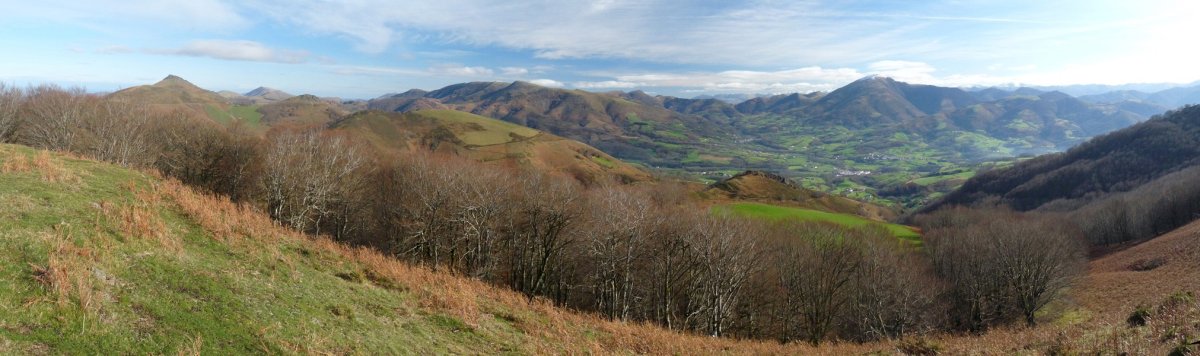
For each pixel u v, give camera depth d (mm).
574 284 55125
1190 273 47438
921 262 65438
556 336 20547
